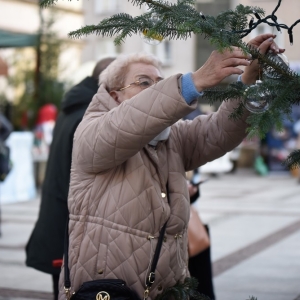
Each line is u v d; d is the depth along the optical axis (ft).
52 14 56.29
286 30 10.15
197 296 10.46
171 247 10.15
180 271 10.38
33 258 14.69
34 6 76.84
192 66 96.17
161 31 8.95
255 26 9.34
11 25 73.92
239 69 9.04
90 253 9.95
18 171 46.06
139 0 9.34
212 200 45.60
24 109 55.31
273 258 24.72
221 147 10.98
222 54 8.96
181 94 9.16
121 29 9.48
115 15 9.52
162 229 10.08
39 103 55.31
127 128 9.31
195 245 14.51
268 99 8.62
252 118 8.36
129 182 9.89
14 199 45.80
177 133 11.18
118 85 10.58
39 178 52.80
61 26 74.79
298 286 20.36
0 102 57.41
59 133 14.75
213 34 8.57
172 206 10.30
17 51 58.54
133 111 9.32
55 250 14.46
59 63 56.70
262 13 9.66
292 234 30.19
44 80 55.67
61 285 10.50
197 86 9.14
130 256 9.83
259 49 9.50
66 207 14.47
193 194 14.80
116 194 9.87
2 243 28.71
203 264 14.94
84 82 14.88
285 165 9.86
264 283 20.88
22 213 39.14
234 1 87.76
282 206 41.70
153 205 9.99
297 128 61.72
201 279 14.94
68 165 14.42
